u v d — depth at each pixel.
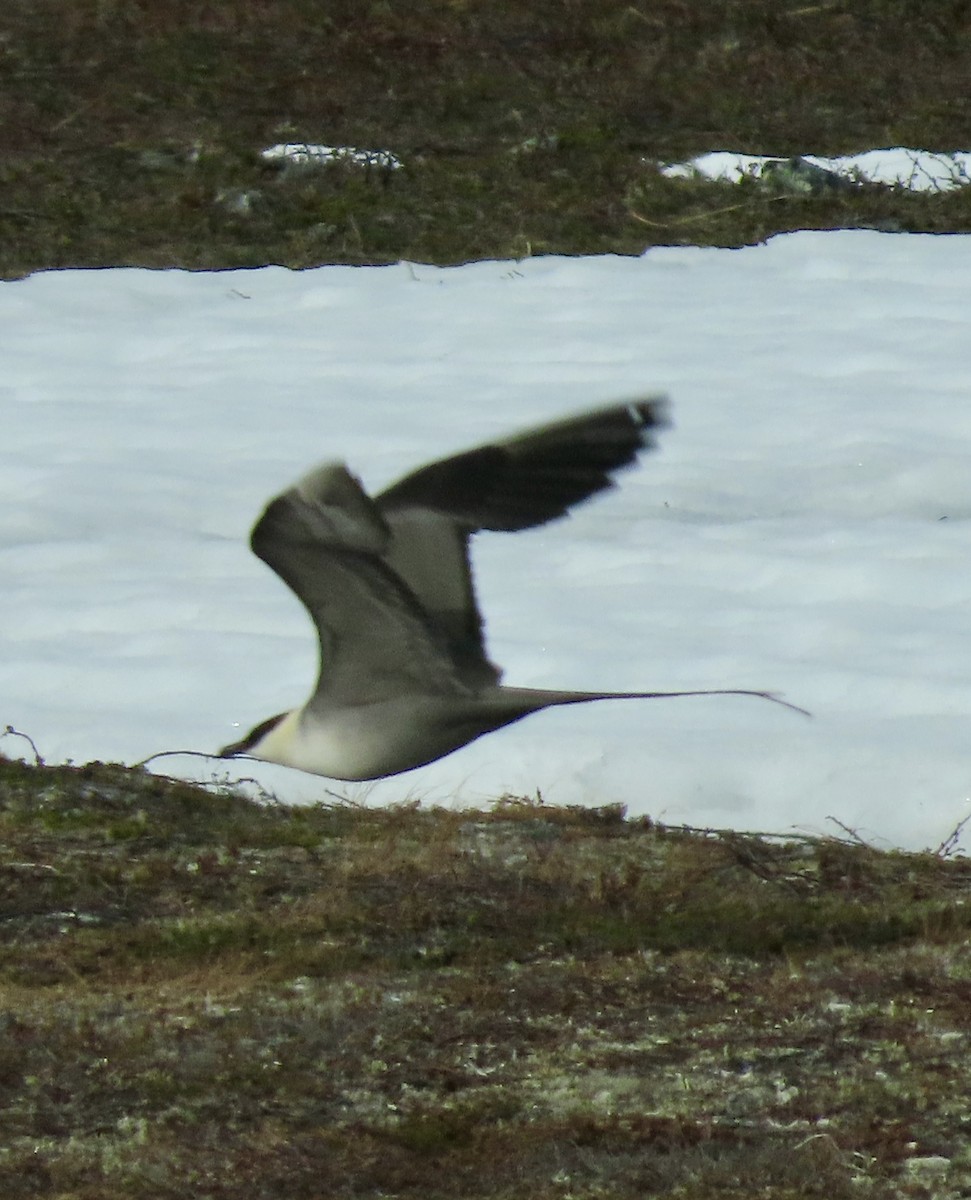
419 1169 9.04
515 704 7.86
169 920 11.83
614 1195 8.77
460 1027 10.40
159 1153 9.16
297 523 7.26
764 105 30.08
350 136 28.64
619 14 32.09
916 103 30.39
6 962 11.28
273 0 32.06
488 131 29.03
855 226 26.78
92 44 30.98
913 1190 8.81
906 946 11.58
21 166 27.58
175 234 26.30
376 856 12.46
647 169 27.95
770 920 11.76
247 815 13.29
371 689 7.99
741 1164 8.96
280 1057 10.07
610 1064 10.03
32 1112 9.52
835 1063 10.05
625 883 12.06
